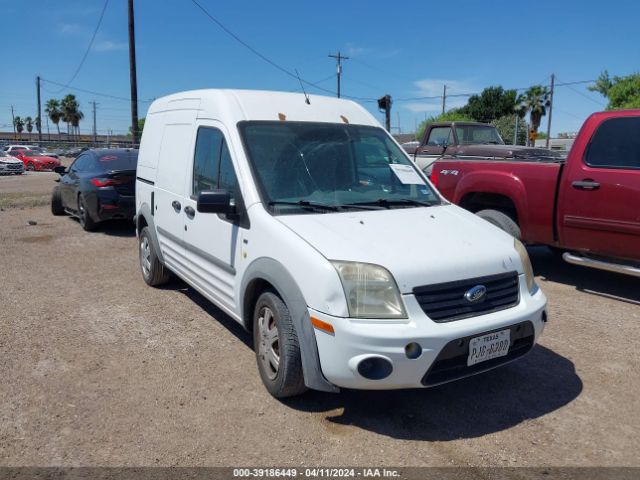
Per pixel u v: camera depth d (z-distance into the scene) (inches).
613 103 1485.0
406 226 156.8
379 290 131.6
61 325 212.7
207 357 183.8
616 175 226.4
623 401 158.1
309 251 139.2
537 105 1967.3
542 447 135.5
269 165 170.6
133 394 158.7
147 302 241.3
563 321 220.5
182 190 210.5
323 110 198.2
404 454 131.8
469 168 288.7
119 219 404.2
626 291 260.8
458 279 138.9
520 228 268.1
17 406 151.4
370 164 188.7
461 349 133.5
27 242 374.3
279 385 148.9
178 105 226.1
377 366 129.9
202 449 132.7
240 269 166.7
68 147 2123.5
